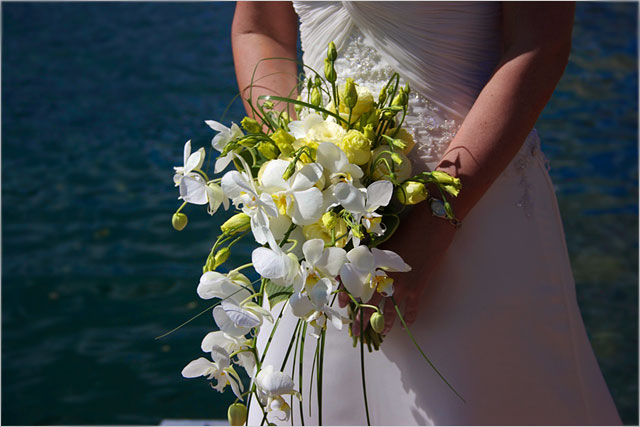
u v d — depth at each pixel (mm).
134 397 3523
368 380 1483
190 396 3529
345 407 1481
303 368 1499
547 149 6395
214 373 1286
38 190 6102
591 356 1623
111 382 3658
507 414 1470
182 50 9297
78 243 5227
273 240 1194
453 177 1335
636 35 9430
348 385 1482
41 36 10141
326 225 1220
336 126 1316
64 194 6016
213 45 9445
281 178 1227
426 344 1469
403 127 1472
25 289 4629
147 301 4426
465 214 1380
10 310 4367
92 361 3850
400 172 1329
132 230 5367
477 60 1509
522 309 1497
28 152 6816
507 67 1422
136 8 11055
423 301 1480
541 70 1415
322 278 1197
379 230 1228
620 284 4316
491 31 1512
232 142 1294
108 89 8242
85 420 3342
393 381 1477
